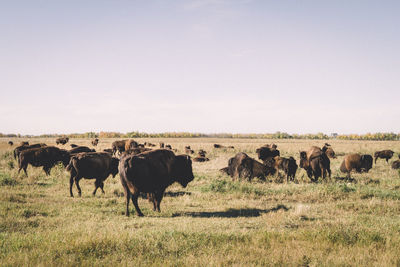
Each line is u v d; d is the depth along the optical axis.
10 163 20.41
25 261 4.63
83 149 19.19
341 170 19.00
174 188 13.66
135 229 7.19
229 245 5.71
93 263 4.74
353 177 17.03
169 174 9.75
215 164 26.03
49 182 14.64
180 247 5.60
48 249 5.21
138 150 15.99
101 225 7.59
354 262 4.93
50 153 16.47
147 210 9.68
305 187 13.11
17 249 5.25
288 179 15.89
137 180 8.83
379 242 5.95
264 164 16.39
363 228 6.97
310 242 6.04
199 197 11.88
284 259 5.02
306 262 4.93
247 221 8.27
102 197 11.79
